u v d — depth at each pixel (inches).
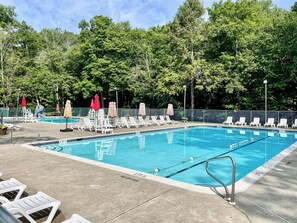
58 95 1456.7
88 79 1358.3
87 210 148.2
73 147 458.0
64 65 1385.3
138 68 1272.1
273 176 223.0
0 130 506.3
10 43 1178.6
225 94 1090.7
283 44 818.8
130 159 366.3
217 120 919.7
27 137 482.9
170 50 1148.5
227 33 948.6
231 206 155.2
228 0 1100.5
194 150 441.4
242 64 907.4
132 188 187.0
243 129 746.8
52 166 253.1
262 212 147.2
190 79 1008.2
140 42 1429.6
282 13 1079.6
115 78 1283.2
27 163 265.4
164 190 183.0
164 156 388.8
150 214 142.5
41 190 182.5
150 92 1254.3
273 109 928.9
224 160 363.9
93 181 204.2
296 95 906.1
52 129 634.2
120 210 148.0
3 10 1389.0
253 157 386.6
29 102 1441.9
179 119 1021.2
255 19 1080.2
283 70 855.1
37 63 1358.3
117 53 1322.6
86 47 1322.6
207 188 188.2
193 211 146.9
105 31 1302.9
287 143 522.0
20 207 126.9
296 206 156.7
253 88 975.0
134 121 749.3
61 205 155.5
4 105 1198.9
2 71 1085.1
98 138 523.2
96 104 619.5
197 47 1066.1
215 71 951.6
